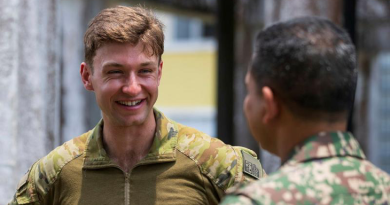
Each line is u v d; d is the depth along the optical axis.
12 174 3.26
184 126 2.35
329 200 1.44
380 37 7.94
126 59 2.12
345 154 1.52
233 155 2.28
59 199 2.31
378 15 7.48
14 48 3.27
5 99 3.27
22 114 3.30
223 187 2.25
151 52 2.15
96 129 2.29
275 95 1.55
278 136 1.59
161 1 7.03
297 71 1.50
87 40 2.18
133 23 2.12
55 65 3.47
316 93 1.50
